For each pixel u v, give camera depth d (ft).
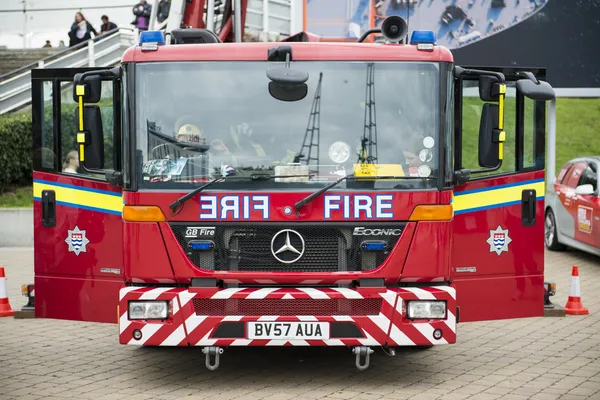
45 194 27.09
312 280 22.45
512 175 26.25
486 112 23.03
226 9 35.24
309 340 22.33
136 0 84.43
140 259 22.58
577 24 67.62
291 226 22.50
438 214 22.67
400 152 22.75
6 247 54.03
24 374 25.14
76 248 26.78
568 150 72.08
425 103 22.88
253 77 22.86
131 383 24.17
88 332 31.01
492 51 67.36
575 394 22.80
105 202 26.32
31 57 84.74
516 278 26.35
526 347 28.43
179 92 22.86
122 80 23.09
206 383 24.16
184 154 22.68
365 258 22.58
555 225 51.70
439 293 22.62
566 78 68.08
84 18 84.48
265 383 24.13
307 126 22.74
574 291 33.91
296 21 38.47
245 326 22.31
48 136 27.17
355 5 47.67
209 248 22.47
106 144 25.48
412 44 23.18
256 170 22.62
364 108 22.80
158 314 22.56
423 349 28.37
